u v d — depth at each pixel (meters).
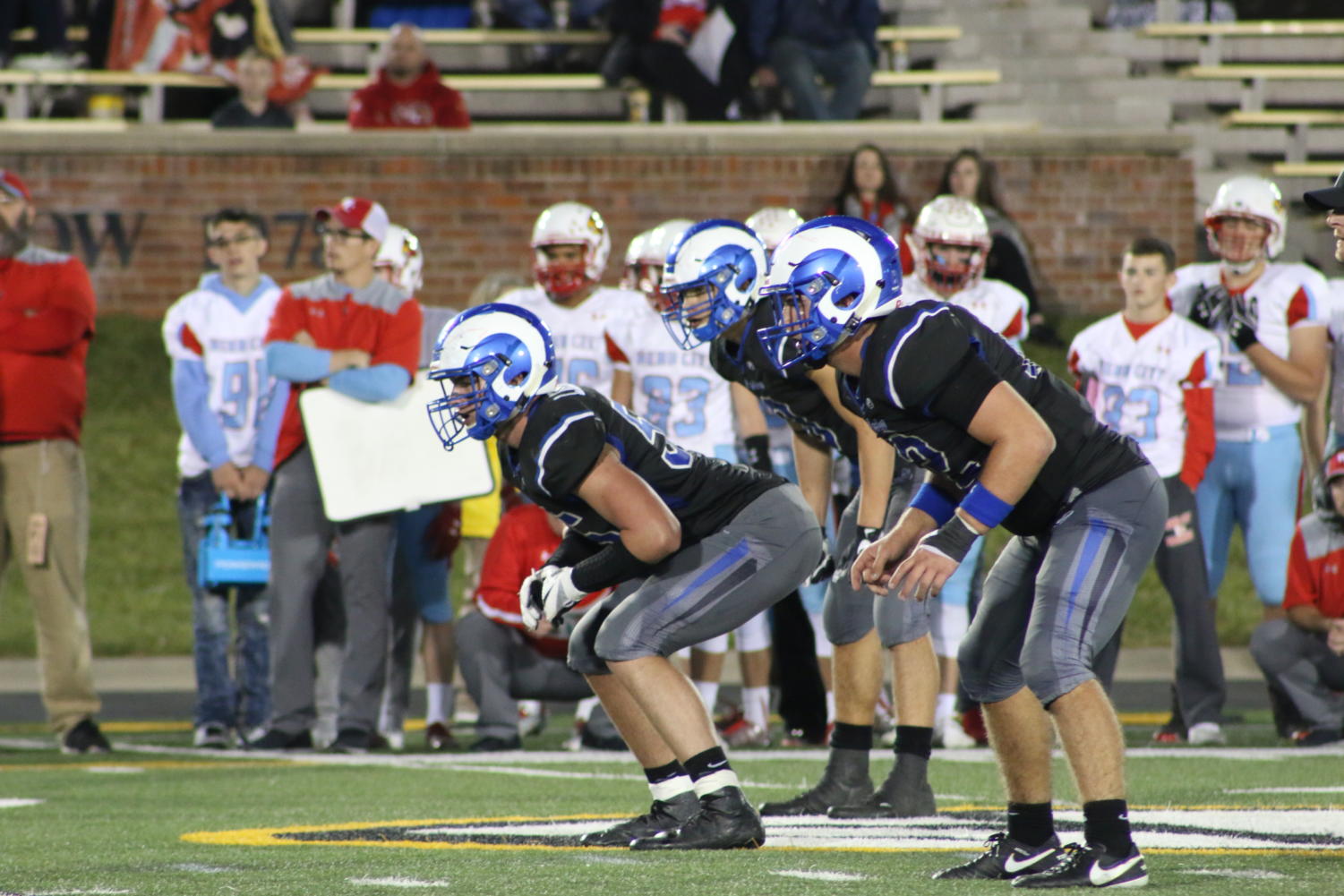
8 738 27.73
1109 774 12.77
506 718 25.61
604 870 13.69
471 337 14.16
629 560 14.52
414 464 24.97
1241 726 28.88
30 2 57.69
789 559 15.22
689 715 15.09
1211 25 64.12
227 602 26.94
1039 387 13.30
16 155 51.59
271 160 51.69
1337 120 61.38
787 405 17.50
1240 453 27.11
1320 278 26.55
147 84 56.16
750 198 52.09
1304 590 25.86
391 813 18.23
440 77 59.16
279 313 25.30
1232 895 12.26
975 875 13.39
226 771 22.70
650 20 54.41
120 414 48.22
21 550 25.48
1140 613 42.00
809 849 15.09
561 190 51.84
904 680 17.61
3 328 25.19
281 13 55.72
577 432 14.18
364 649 25.30
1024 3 63.12
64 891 12.88
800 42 53.69
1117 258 52.59
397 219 51.69
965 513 12.64
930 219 25.06
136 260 51.81
